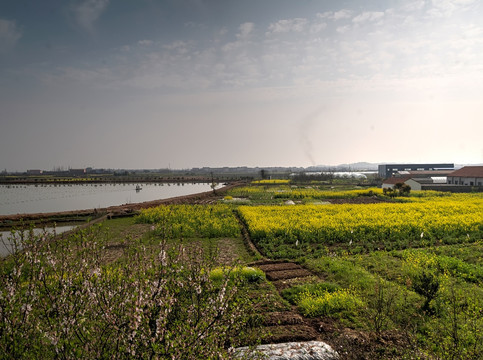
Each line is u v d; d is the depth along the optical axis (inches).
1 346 189.9
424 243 877.2
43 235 240.2
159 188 4303.6
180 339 197.0
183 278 251.6
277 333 389.1
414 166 5841.5
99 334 203.2
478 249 792.9
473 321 391.2
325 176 4955.7
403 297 490.6
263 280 583.5
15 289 213.9
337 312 451.8
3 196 3083.2
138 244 284.2
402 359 330.3
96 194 3341.5
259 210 1529.3
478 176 2955.2
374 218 1188.5
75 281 222.4
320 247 864.9
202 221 1227.2
